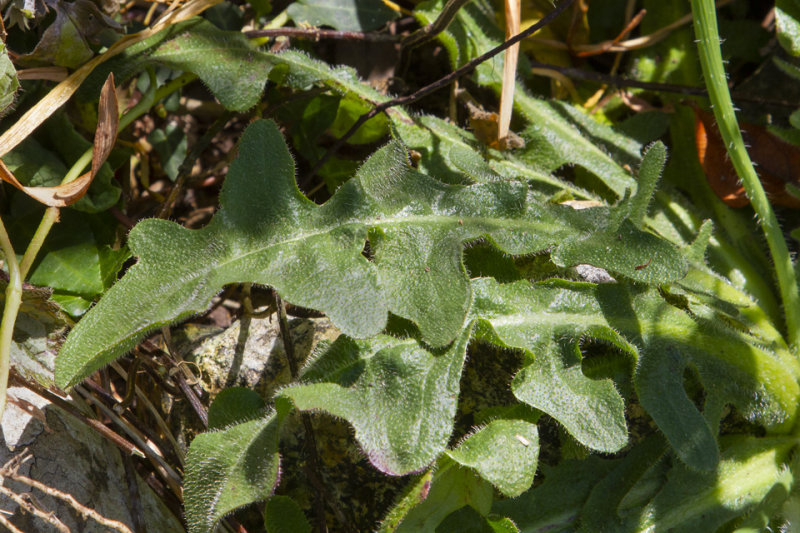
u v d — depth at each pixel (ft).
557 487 1.19
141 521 1.18
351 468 1.21
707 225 1.25
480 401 1.22
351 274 1.15
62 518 1.15
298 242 1.16
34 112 1.20
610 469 1.20
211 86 1.24
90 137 1.30
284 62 1.27
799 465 1.21
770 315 1.30
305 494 1.22
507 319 1.18
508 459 1.14
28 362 1.18
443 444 1.12
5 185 1.24
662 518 1.17
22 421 1.16
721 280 1.24
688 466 1.15
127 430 1.20
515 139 1.31
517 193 1.20
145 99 1.27
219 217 1.16
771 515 1.19
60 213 1.24
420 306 1.15
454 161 1.23
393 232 1.18
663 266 1.17
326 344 1.17
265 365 1.25
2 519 1.11
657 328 1.19
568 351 1.17
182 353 1.26
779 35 1.30
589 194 1.29
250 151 1.17
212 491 1.12
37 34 1.25
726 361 1.20
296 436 1.22
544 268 1.25
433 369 1.14
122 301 1.12
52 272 1.23
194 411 1.24
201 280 1.14
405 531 1.16
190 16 1.26
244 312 1.27
